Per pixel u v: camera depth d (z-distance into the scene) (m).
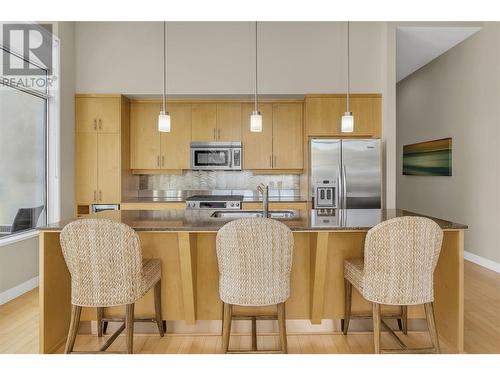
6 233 3.47
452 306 2.37
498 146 4.14
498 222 4.15
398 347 2.40
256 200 4.61
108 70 4.37
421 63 5.48
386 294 2.01
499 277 3.95
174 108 4.65
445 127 5.12
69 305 2.55
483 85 4.34
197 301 2.57
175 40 4.37
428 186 5.58
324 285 2.55
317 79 4.37
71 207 4.29
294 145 4.66
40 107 3.95
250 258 1.97
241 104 4.65
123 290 2.00
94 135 4.36
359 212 2.93
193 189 5.01
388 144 4.24
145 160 4.64
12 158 3.54
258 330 2.63
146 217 2.62
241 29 4.38
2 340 2.49
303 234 2.57
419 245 1.98
